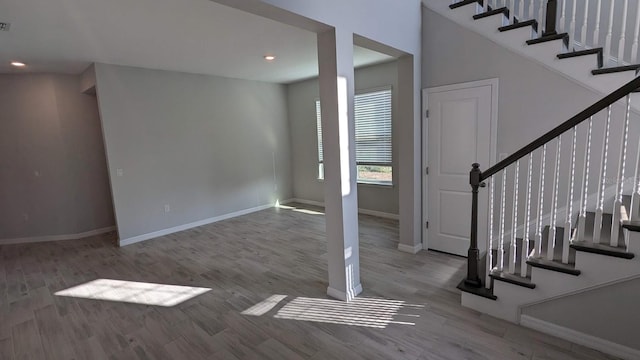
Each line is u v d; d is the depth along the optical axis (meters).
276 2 2.13
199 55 4.21
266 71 5.45
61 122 5.03
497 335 2.32
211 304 2.92
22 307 2.98
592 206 2.82
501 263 2.54
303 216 6.05
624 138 1.91
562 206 2.98
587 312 2.15
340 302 2.87
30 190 5.03
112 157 4.62
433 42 3.61
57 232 5.16
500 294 2.48
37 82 4.89
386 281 3.22
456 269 3.44
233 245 4.55
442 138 3.69
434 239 3.95
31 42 3.36
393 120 5.40
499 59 3.19
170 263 3.95
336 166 2.75
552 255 2.29
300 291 3.11
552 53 2.88
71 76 5.07
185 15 2.83
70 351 2.34
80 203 5.25
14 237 5.05
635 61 2.61
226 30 3.26
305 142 6.90
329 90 2.70
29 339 2.49
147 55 4.11
